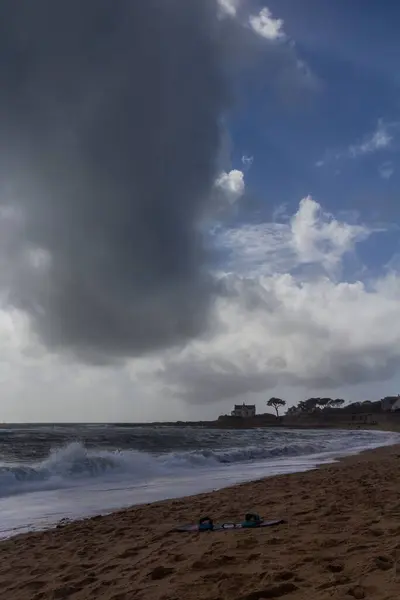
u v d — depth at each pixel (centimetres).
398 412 14288
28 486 1488
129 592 489
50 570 636
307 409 18112
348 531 660
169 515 998
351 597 383
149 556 641
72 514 1097
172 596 459
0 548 786
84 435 5166
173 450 3141
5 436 4991
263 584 452
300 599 402
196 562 557
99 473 1781
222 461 2420
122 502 1251
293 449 3083
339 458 2595
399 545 535
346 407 17838
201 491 1436
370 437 6212
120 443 3725
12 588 570
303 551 564
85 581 556
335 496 1061
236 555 574
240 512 963
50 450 2842
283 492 1237
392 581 409
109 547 741
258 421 16375
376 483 1260
